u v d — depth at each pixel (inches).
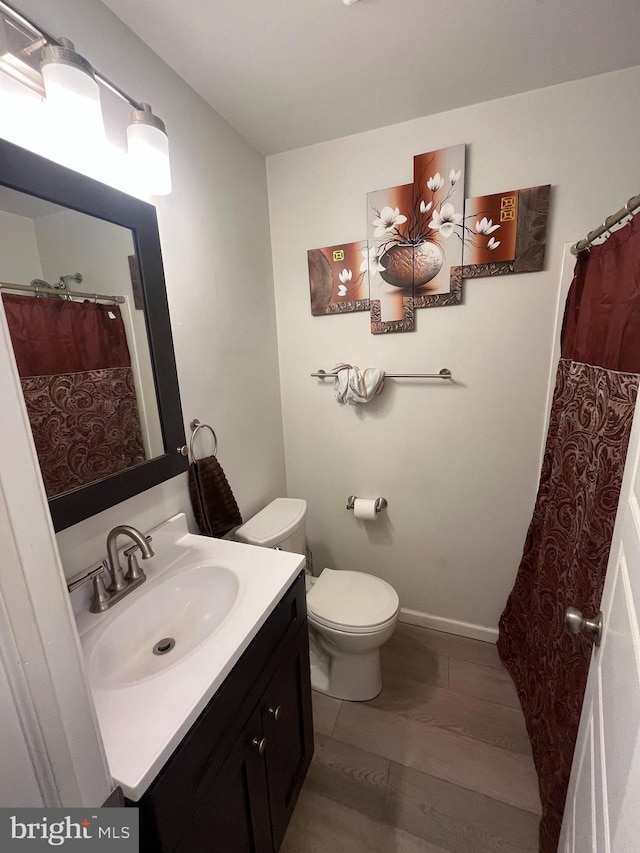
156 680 27.7
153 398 43.1
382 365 67.7
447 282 60.3
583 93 49.4
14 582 13.2
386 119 57.0
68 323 34.5
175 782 24.3
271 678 37.4
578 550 43.7
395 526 74.7
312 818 45.5
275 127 58.1
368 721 57.3
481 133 54.5
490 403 62.9
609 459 37.0
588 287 44.6
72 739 15.6
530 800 46.6
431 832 43.8
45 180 30.0
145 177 38.2
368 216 62.1
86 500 35.3
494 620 71.7
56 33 32.2
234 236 58.9
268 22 38.9
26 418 13.5
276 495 76.4
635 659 19.0
